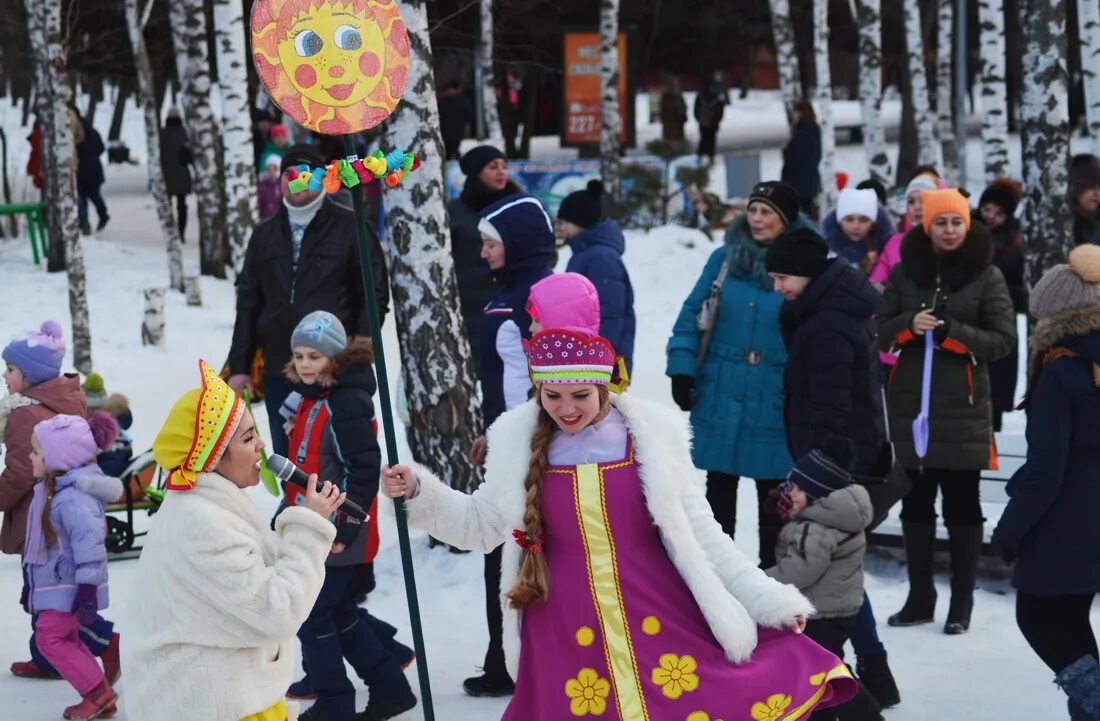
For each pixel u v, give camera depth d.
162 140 21.02
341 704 5.08
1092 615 6.50
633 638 3.92
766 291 6.00
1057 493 4.76
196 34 17.44
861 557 4.95
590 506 3.98
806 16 33.94
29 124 38.00
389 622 6.50
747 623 3.94
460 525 4.10
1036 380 4.93
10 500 5.53
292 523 3.79
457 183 20.11
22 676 5.88
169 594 3.62
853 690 3.99
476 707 5.44
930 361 6.29
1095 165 9.58
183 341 13.70
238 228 15.33
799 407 5.43
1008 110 34.75
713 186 25.38
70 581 5.29
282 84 4.21
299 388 5.06
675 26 30.75
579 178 21.11
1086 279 4.74
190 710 3.61
